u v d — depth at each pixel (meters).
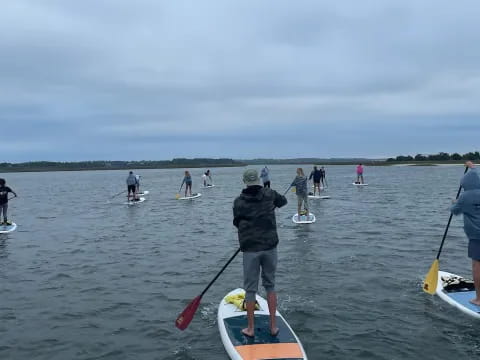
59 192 36.78
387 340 5.34
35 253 10.75
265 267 5.03
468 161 6.19
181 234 13.16
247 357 4.63
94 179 75.56
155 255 10.22
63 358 5.10
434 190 29.72
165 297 7.15
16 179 83.06
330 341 5.34
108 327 5.96
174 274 8.52
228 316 5.75
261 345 4.88
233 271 8.66
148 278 8.27
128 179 23.48
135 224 15.52
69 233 13.80
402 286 7.37
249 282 5.02
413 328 5.67
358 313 6.20
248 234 4.93
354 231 12.80
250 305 5.05
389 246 10.55
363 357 4.93
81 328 5.95
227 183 46.25
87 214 19.09
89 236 13.12
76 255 10.41
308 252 10.05
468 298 6.49
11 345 5.45
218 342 5.37
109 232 13.82
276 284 7.60
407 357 4.92
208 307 6.61
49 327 6.00
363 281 7.70
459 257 9.30
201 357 5.00
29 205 24.19
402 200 22.38
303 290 7.24
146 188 38.97
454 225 13.67
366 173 70.75
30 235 13.53
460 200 5.93
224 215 17.67
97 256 10.26
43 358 5.10
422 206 19.38
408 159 145.62
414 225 13.77
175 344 5.37
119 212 19.61
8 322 6.19
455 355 4.94
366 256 9.54
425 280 7.11
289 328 5.29
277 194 5.12
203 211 19.23
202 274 8.48
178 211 19.44
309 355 4.99
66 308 6.72
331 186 35.00
